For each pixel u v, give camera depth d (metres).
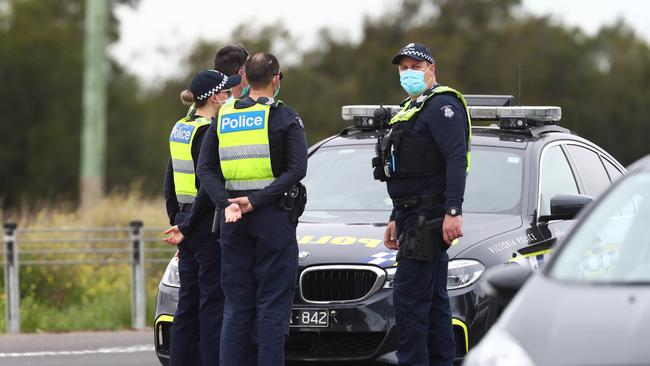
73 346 30.77
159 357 22.17
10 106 132.50
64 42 137.38
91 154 83.50
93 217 45.50
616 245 14.78
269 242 19.67
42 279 39.75
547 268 14.23
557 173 23.53
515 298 13.87
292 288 19.89
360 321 20.16
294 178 19.64
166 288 22.05
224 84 21.44
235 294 20.06
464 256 20.58
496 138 23.78
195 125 21.30
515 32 151.50
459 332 20.30
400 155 19.81
